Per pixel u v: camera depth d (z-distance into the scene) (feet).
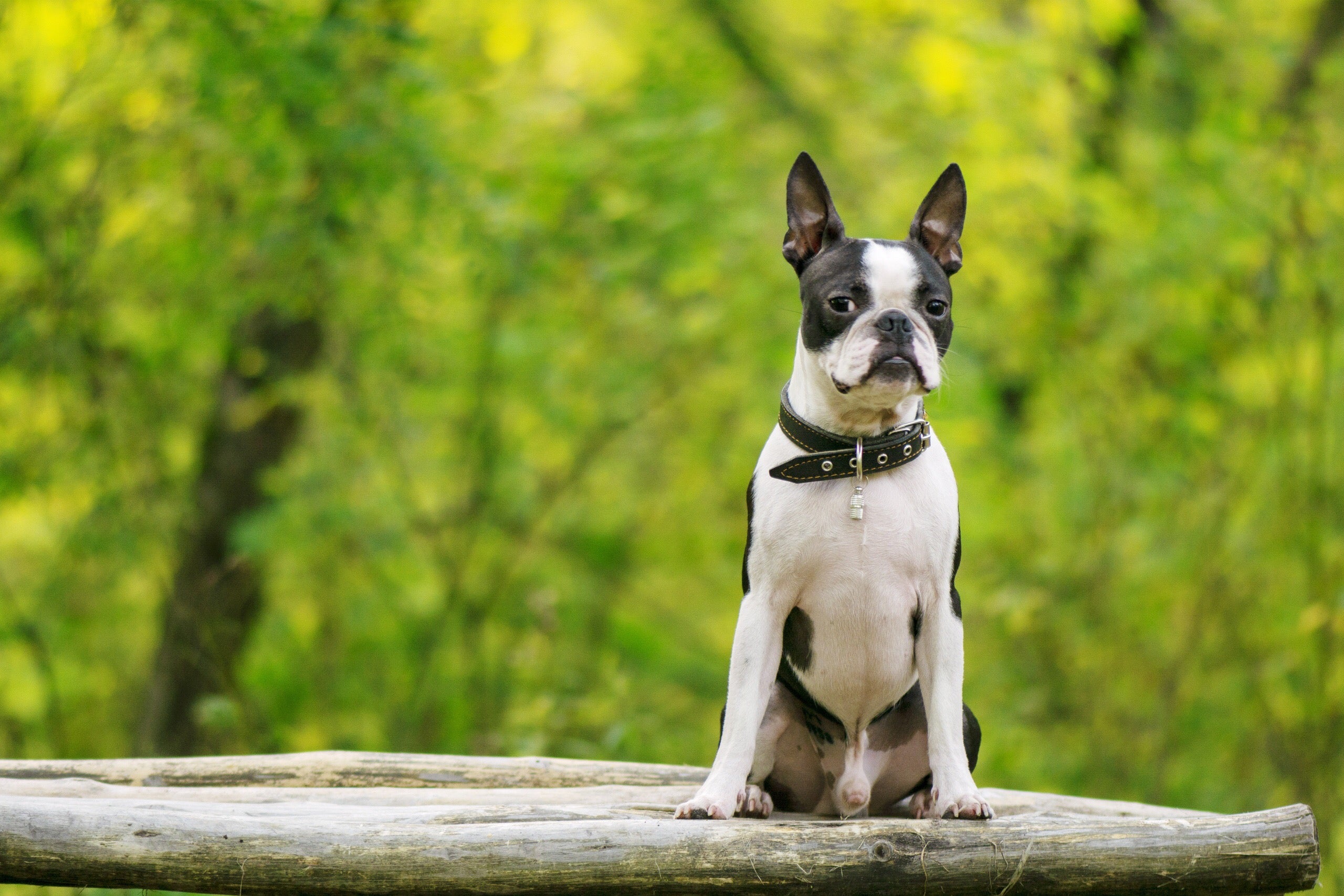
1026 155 27.81
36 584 30.48
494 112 29.01
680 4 34.50
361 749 29.53
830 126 34.81
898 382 11.21
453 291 30.07
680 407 34.96
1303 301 24.98
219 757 14.58
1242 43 31.40
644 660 36.14
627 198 29.50
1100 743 26.68
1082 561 27.22
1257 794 25.35
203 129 25.61
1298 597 24.95
